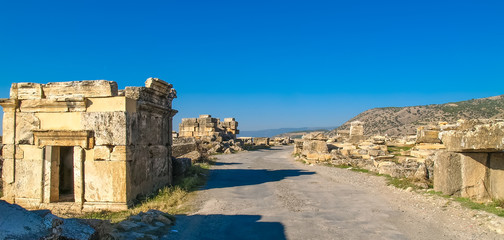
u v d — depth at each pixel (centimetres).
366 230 943
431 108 12456
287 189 1568
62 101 1245
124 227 873
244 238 898
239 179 1892
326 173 2095
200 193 1491
